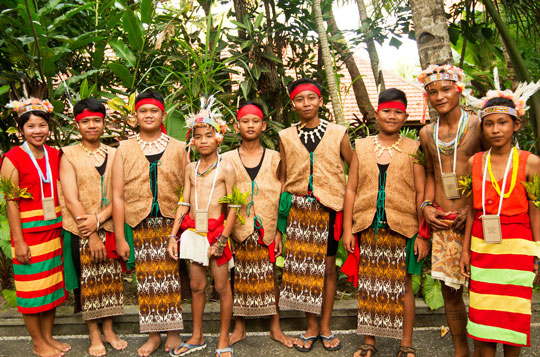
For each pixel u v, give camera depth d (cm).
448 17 435
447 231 240
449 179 236
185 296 294
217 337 290
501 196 213
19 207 254
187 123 265
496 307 212
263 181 274
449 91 233
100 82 439
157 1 413
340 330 310
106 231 267
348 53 481
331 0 471
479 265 218
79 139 368
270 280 276
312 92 266
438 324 308
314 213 269
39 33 330
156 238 267
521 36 495
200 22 426
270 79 405
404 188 253
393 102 249
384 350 267
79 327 303
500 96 213
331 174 268
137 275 266
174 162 271
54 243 261
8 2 344
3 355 268
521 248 209
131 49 427
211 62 345
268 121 390
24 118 254
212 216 261
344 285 363
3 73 339
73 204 261
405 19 462
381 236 257
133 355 267
